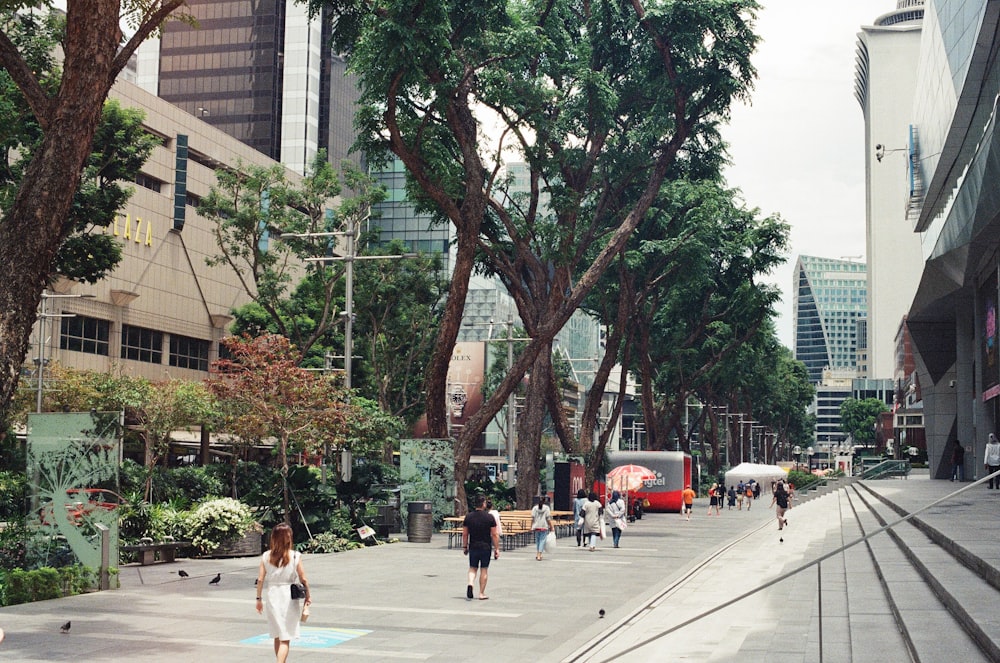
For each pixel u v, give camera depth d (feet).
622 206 156.76
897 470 226.79
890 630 39.99
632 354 201.98
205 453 203.31
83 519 59.26
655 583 65.82
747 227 175.73
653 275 169.17
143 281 216.13
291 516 92.32
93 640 41.73
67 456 59.67
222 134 252.01
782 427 459.73
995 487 116.16
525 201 138.41
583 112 126.72
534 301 126.21
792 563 79.00
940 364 221.66
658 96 130.31
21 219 48.62
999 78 127.54
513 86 115.65
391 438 110.93
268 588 34.40
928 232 184.34
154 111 221.05
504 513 108.58
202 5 430.61
